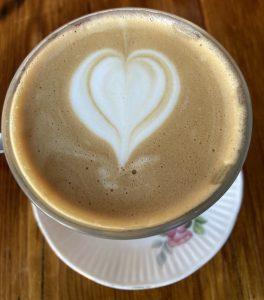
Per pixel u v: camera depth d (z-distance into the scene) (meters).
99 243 0.11
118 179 0.10
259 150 0.12
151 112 0.11
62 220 0.10
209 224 0.11
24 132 0.11
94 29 0.12
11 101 0.11
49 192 0.10
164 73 0.11
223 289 0.11
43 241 0.12
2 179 0.12
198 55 0.11
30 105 0.11
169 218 0.10
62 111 0.11
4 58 0.13
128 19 0.12
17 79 0.11
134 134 0.11
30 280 0.11
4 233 0.12
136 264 0.11
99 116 0.11
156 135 0.11
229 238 0.11
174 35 0.12
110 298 0.11
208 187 0.10
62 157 0.11
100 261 0.11
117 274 0.11
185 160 0.10
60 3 0.14
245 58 0.13
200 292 0.11
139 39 0.12
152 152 0.11
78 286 0.11
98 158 0.11
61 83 0.11
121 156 0.11
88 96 0.11
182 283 0.11
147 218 0.10
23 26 0.14
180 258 0.11
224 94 0.11
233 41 0.13
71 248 0.11
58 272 0.11
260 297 0.11
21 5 0.14
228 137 0.11
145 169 0.11
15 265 0.11
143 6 0.14
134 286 0.11
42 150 0.11
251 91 0.13
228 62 0.11
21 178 0.10
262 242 0.11
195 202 0.10
